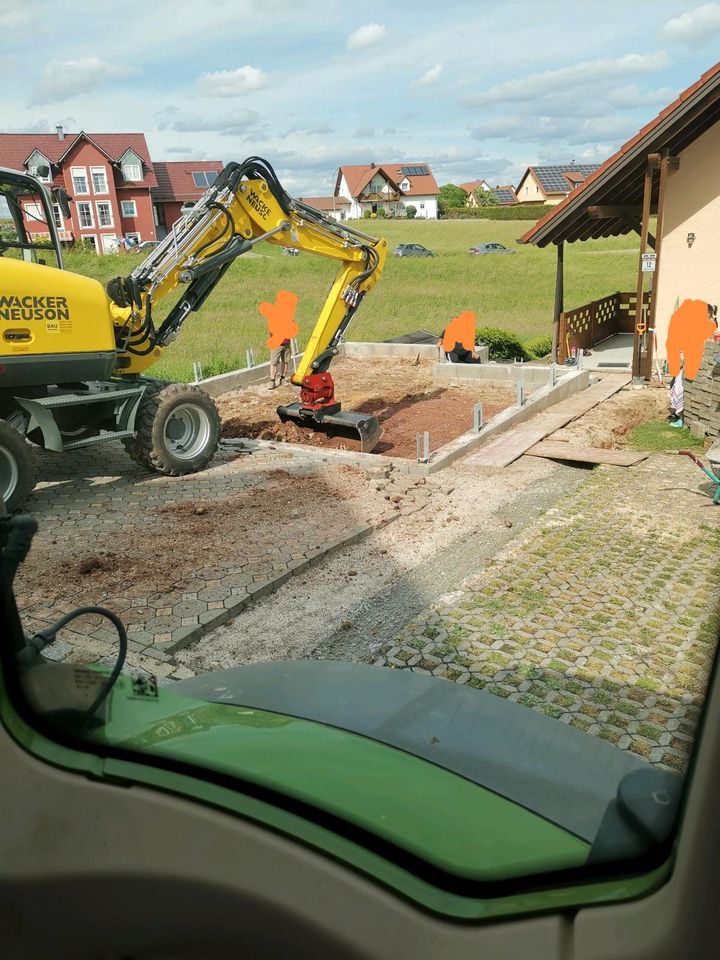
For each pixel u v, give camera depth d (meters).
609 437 11.92
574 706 4.73
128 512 8.62
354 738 1.80
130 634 5.77
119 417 9.74
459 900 1.16
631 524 7.78
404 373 17.70
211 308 30.23
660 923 0.92
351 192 103.50
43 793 1.41
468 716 1.98
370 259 11.93
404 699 2.07
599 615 5.93
